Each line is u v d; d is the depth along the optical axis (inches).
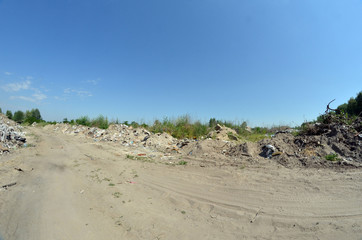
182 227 119.7
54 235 106.9
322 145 245.6
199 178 204.1
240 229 116.0
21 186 174.4
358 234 100.3
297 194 150.3
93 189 176.6
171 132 523.8
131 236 109.7
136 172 230.2
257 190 163.9
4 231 108.8
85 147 394.3
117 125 663.1
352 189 148.5
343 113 298.4
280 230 111.6
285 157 239.1
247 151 276.7
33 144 402.9
